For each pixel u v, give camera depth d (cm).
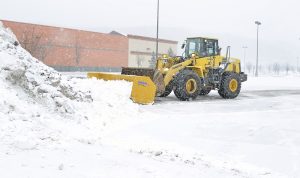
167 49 6931
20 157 568
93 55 5625
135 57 6375
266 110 1325
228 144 823
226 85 1733
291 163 699
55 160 573
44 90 970
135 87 1331
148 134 898
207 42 1731
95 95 1140
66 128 823
